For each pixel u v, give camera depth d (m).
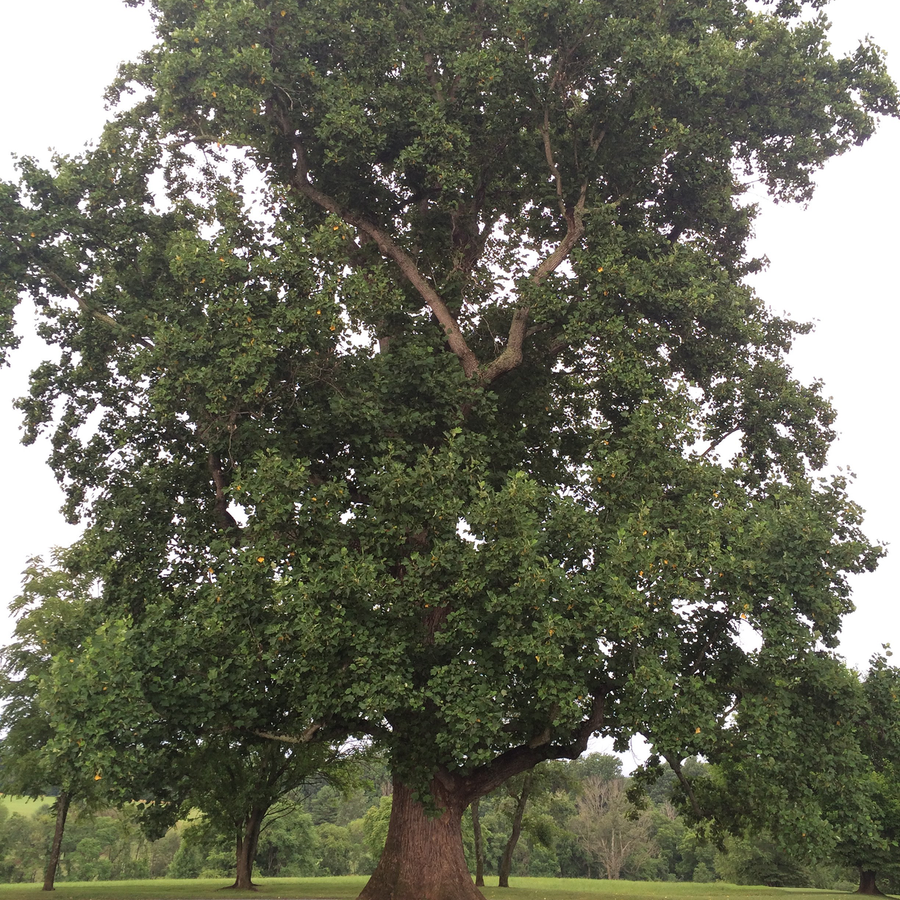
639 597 10.09
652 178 16.36
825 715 11.84
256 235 14.21
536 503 11.46
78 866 49.12
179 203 16.08
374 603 10.91
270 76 13.57
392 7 16.12
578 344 14.59
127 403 15.58
